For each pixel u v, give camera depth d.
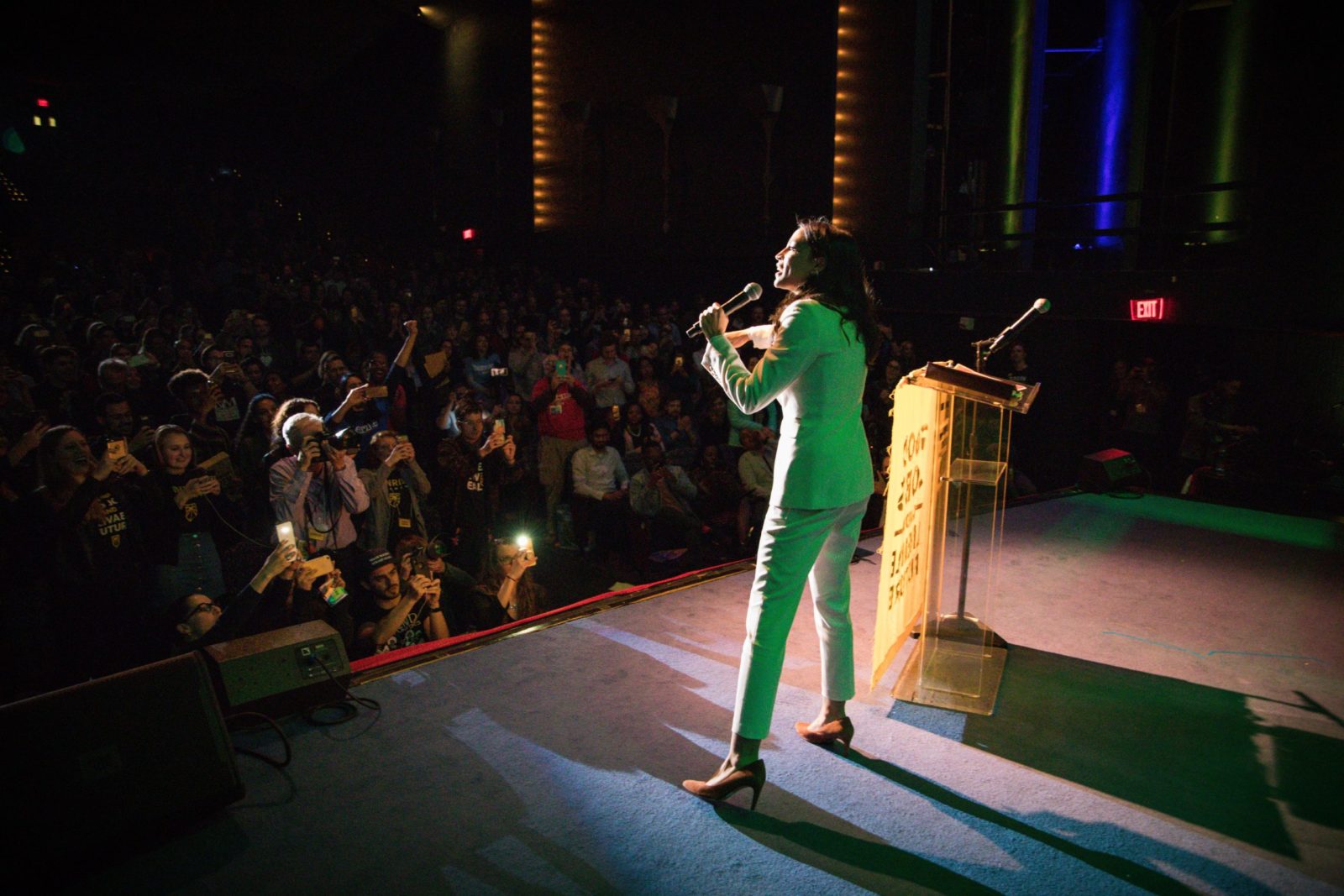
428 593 4.30
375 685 2.96
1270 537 4.75
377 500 4.64
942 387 2.62
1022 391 2.53
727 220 13.55
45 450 3.42
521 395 9.30
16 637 3.31
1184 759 2.58
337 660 2.82
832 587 2.54
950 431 3.38
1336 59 7.19
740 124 13.23
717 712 2.80
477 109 17.48
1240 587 4.00
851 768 2.52
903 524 2.91
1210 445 9.14
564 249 15.98
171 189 17.95
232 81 21.02
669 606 3.66
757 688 2.28
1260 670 3.16
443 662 3.13
